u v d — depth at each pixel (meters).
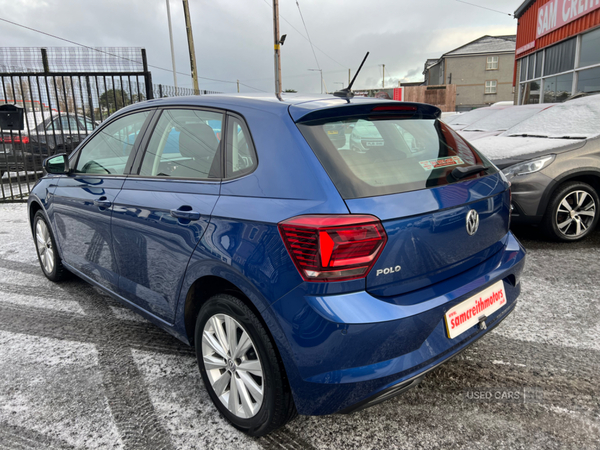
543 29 13.65
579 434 1.99
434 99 43.09
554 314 3.12
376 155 1.88
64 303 3.63
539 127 5.46
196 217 2.06
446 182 1.94
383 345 1.62
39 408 2.29
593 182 4.59
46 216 3.72
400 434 2.04
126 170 2.76
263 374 1.85
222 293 2.00
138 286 2.66
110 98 7.91
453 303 1.83
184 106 2.47
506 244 2.29
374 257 1.62
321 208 1.62
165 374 2.58
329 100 2.16
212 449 1.98
